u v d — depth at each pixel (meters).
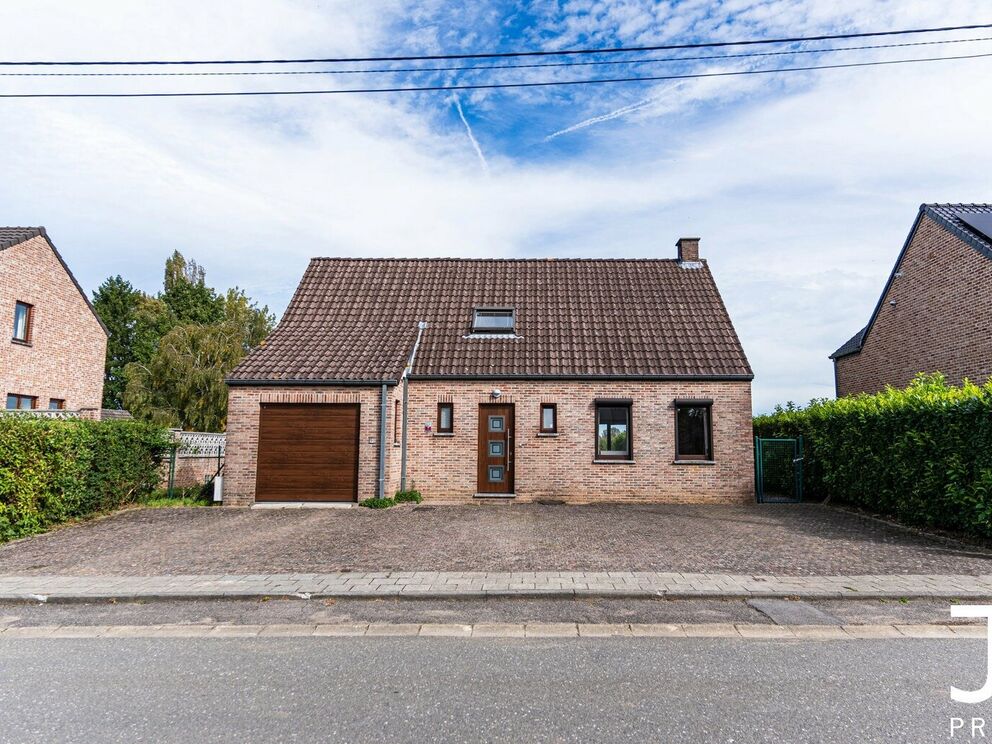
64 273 22.61
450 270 19.42
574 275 19.20
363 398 14.06
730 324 17.05
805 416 15.72
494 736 3.86
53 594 7.02
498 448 15.55
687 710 4.21
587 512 13.41
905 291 18.39
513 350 16.27
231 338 31.92
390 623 6.22
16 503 10.26
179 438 16.39
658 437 15.31
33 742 3.80
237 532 10.78
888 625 6.12
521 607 6.75
